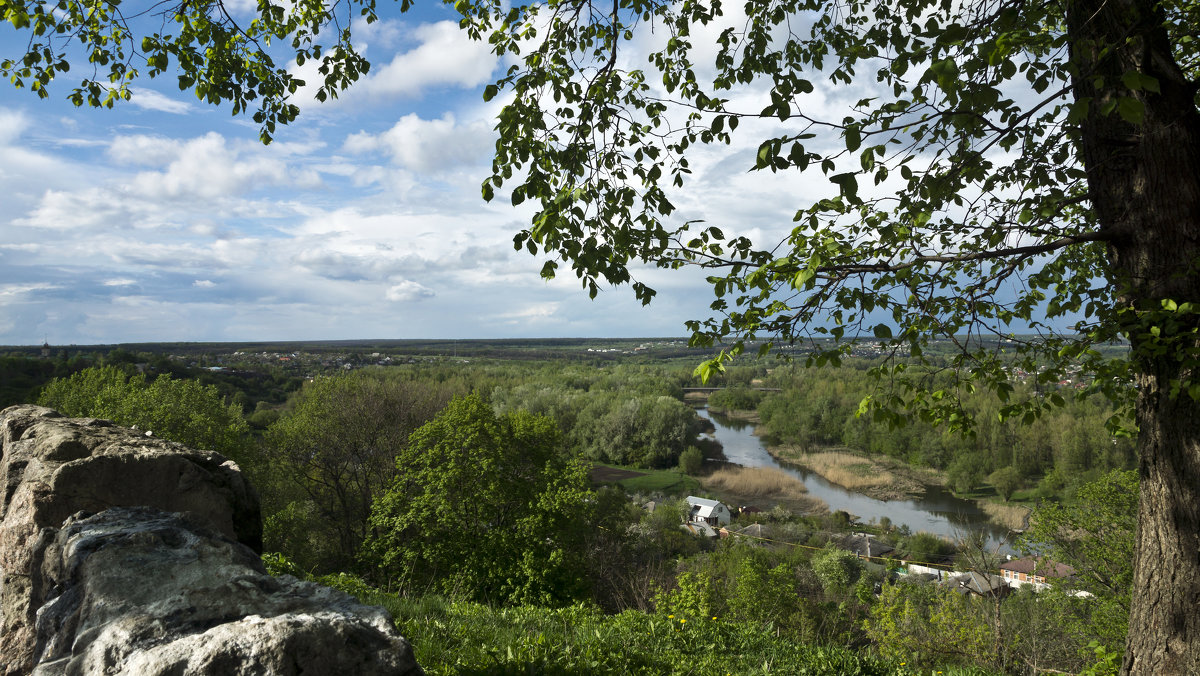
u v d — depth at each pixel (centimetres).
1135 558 470
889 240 432
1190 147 420
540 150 472
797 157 356
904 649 1564
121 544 304
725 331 460
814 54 619
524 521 2020
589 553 2309
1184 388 425
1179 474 429
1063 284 606
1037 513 1884
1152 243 429
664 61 670
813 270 385
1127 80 276
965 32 342
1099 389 571
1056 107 538
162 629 241
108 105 697
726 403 11888
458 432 2222
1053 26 537
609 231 466
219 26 662
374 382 3341
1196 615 420
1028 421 545
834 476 6638
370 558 2234
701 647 673
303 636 230
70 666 232
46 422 532
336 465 2956
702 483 6322
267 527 2598
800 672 648
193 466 467
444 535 2070
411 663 250
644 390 10762
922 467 6862
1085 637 1630
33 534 394
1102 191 465
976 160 401
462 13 676
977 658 1420
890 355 520
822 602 2389
